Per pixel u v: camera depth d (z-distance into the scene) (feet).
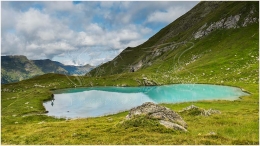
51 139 90.53
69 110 245.24
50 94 351.46
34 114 224.53
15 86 442.09
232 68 468.34
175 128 91.76
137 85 455.22
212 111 151.84
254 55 504.43
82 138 87.61
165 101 272.31
